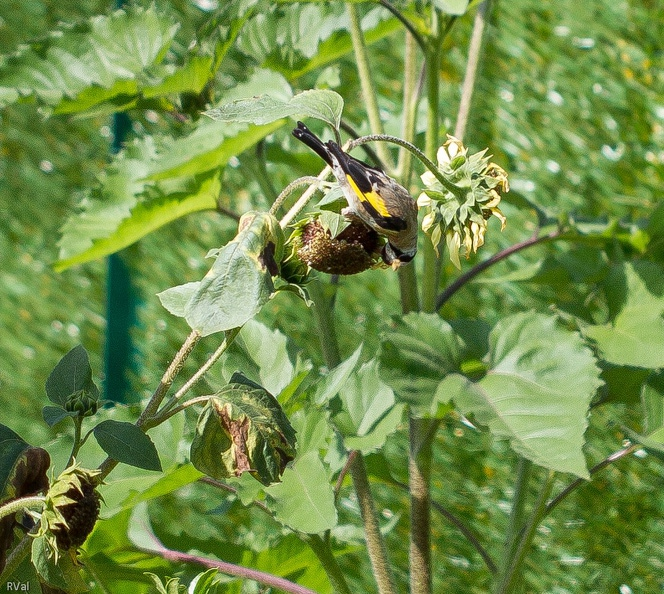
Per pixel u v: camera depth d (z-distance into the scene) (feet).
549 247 9.52
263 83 4.96
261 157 5.55
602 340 5.19
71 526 3.57
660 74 10.60
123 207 5.24
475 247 3.93
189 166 4.93
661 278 5.34
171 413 3.84
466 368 4.91
